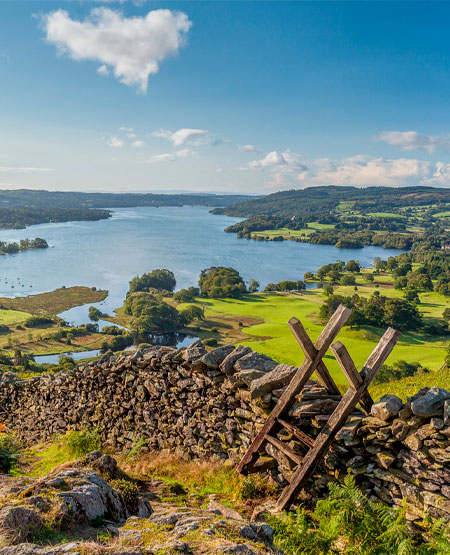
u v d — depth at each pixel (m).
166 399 10.47
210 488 7.50
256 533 4.72
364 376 5.86
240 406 8.40
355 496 5.20
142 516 5.58
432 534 4.74
